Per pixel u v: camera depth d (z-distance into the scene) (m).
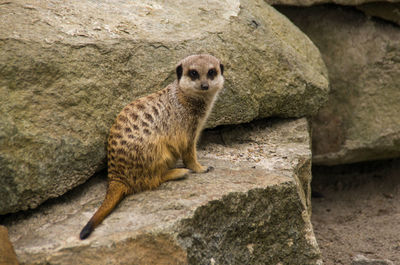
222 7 6.80
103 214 4.29
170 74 5.83
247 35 6.60
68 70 4.99
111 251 3.93
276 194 4.93
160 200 4.55
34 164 4.49
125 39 5.63
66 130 4.81
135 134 4.78
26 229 4.38
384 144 7.78
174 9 6.62
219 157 5.97
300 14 8.37
